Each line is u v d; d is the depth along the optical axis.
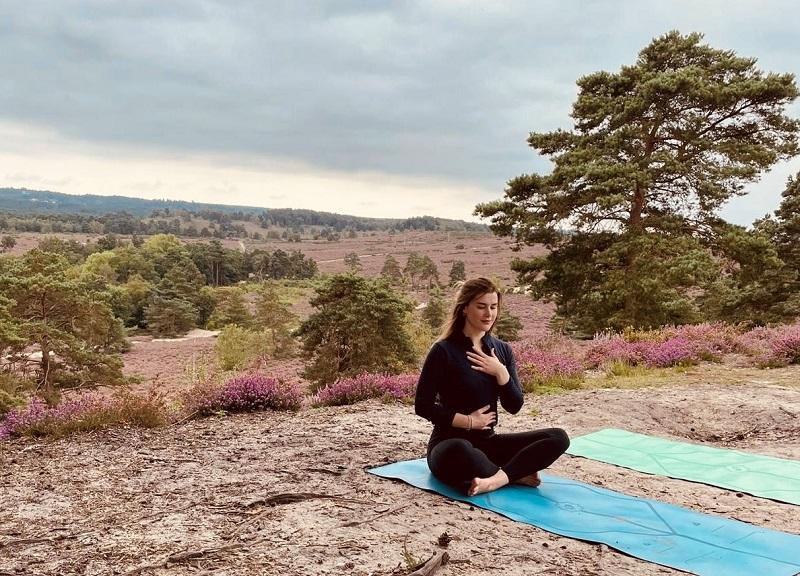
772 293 29.11
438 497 4.48
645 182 22.30
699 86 22.39
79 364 34.09
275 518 3.98
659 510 4.29
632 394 9.55
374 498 4.43
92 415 7.39
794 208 28.86
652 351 13.38
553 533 3.87
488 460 4.55
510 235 25.72
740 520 4.30
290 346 64.94
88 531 3.81
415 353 35.97
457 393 4.57
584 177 22.86
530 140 25.98
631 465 5.75
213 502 4.36
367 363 33.38
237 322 94.81
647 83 22.50
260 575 3.11
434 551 3.45
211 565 3.23
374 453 5.79
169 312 87.94
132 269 137.75
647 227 24.62
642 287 22.62
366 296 33.59
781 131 23.81
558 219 24.59
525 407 8.79
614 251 23.36
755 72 23.95
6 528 3.91
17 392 29.52
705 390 9.95
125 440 6.65
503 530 3.89
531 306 74.38
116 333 65.44
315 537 3.63
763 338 14.80
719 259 24.23
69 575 3.13
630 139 23.50
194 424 7.63
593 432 7.12
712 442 7.22
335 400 9.44
